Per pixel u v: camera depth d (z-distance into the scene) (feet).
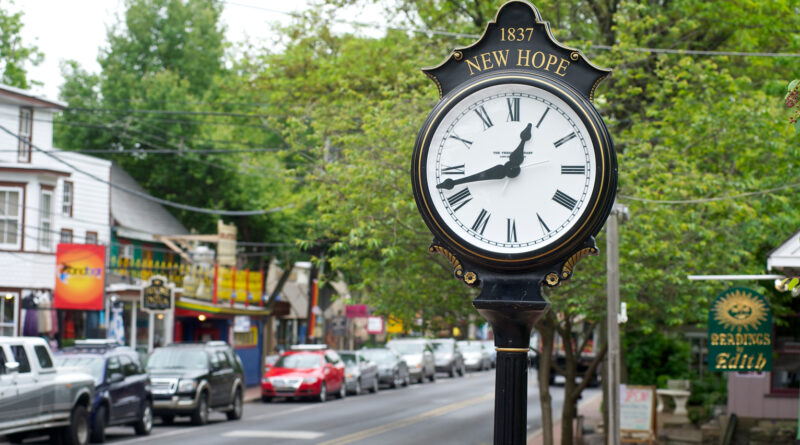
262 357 143.74
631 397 70.74
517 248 17.26
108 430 80.18
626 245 55.62
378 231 56.08
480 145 17.61
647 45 76.23
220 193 135.23
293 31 93.97
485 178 17.49
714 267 58.23
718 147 59.26
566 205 17.24
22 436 63.10
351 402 116.16
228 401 90.02
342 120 68.18
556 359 147.95
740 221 58.65
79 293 96.27
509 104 17.60
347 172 58.70
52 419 59.26
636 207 56.75
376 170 55.62
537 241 17.26
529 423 94.94
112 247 116.88
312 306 146.00
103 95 146.51
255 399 116.16
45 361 59.88
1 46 143.95
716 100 62.54
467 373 196.03
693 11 76.84
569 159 17.34
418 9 87.92
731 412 76.59
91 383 64.75
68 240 107.04
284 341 176.04
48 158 106.01
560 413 107.24
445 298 63.05
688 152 61.11
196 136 135.33
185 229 137.18
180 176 137.18
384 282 63.82
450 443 74.90
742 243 60.90
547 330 60.80
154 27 151.94
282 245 128.06
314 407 107.65
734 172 63.72
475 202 17.53
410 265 60.39
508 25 17.99
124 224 118.83
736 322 47.75
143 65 152.25
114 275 111.24
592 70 17.71
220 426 84.17
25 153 103.86
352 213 57.52
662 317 65.21
